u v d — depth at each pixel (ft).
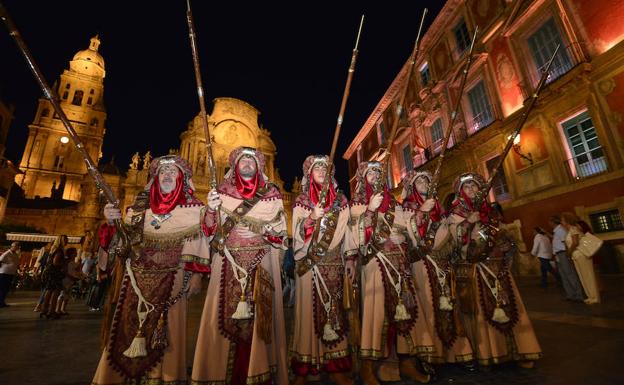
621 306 15.79
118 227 7.05
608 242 28.91
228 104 100.01
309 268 8.11
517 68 38.45
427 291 8.96
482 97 44.32
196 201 7.87
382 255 8.47
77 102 148.87
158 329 6.68
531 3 35.53
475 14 45.14
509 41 39.45
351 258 8.51
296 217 8.59
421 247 9.05
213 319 6.93
